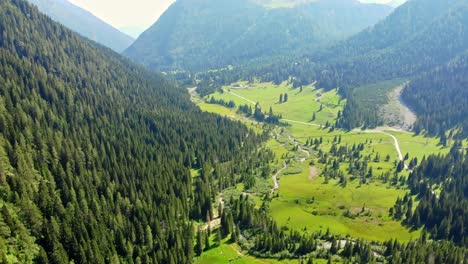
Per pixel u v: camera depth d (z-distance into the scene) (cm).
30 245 10294
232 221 14200
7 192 11306
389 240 13300
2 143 13438
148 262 11488
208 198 15462
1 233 9838
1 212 10275
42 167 13688
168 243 12638
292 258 12750
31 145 14988
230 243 13588
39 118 17312
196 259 12544
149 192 15088
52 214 11712
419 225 15700
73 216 11919
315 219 16325
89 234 11644
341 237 14550
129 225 12662
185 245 12431
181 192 15988
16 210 10950
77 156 15400
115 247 11981
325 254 12862
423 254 11931
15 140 13825
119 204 13750
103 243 11494
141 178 16238
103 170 15725
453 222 14775
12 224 10219
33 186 12262
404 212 16725
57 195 12788
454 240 14325
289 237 13975
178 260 11800
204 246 13262
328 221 16188
